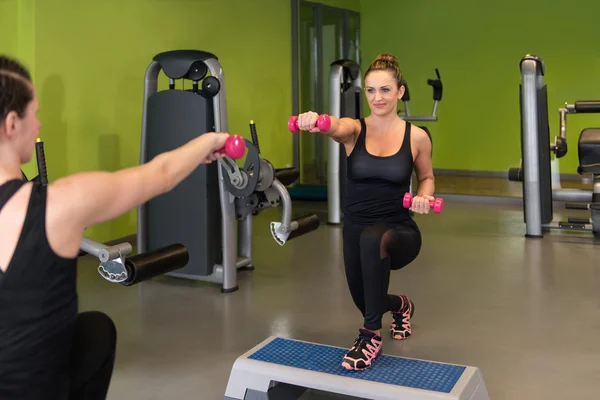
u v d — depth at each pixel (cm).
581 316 312
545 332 290
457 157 906
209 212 356
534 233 489
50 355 119
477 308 325
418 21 905
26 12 408
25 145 122
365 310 241
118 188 119
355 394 208
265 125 682
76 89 443
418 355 265
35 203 113
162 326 302
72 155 443
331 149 538
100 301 340
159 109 361
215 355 268
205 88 342
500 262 417
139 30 495
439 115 909
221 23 596
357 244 236
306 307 329
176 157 129
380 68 228
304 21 775
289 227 328
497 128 879
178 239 363
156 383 241
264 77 674
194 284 371
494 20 865
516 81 862
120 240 484
